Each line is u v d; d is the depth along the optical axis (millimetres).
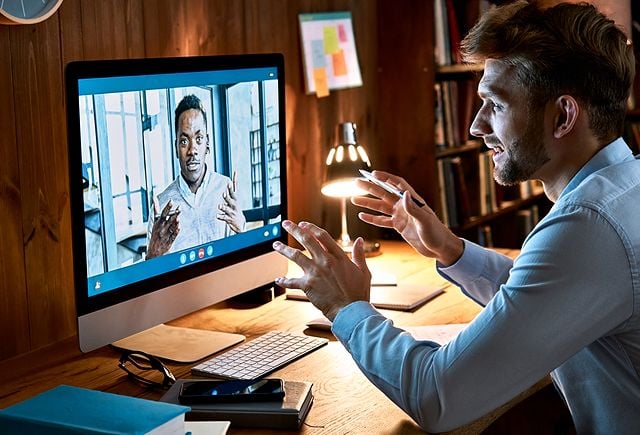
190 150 1854
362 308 1508
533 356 1317
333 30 2922
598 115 1440
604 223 1323
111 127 1654
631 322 1360
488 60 1482
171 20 2232
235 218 2010
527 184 3992
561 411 2244
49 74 1893
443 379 1340
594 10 1451
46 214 1917
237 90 1997
